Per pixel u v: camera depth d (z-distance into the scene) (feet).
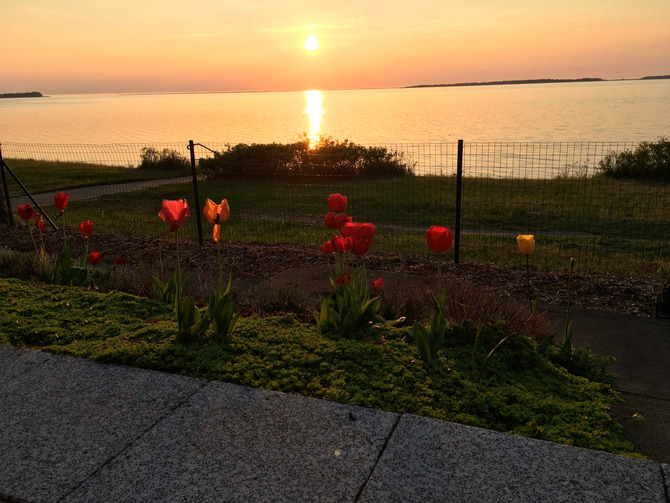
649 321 18.56
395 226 39.96
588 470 8.17
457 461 8.43
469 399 11.06
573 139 118.32
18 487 8.11
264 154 66.33
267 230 37.76
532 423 10.09
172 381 11.32
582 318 19.04
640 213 42.39
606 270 26.17
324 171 66.08
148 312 16.88
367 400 10.50
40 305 16.96
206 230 37.93
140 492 7.92
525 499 7.55
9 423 9.91
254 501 7.65
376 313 16.05
